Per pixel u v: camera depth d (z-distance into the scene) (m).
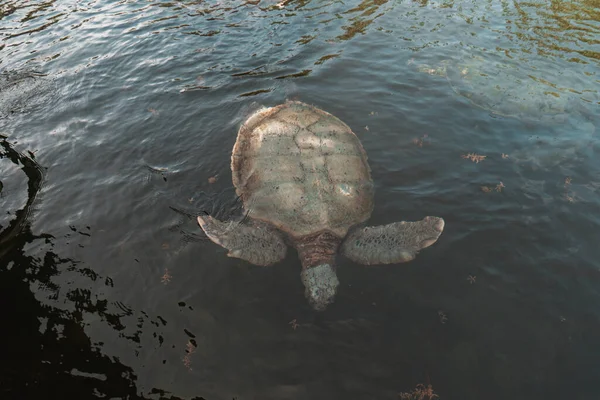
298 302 2.22
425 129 3.18
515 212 2.56
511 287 2.22
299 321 2.14
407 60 3.97
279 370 1.99
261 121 3.01
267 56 4.08
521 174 2.79
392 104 3.44
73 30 4.71
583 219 2.49
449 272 2.30
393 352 2.02
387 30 4.48
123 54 4.18
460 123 3.23
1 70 4.03
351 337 2.07
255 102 3.48
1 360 2.07
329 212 2.51
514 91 3.52
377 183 2.79
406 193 2.72
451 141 3.07
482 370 1.95
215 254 2.42
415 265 2.34
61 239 2.56
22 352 2.09
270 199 2.58
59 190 2.86
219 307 2.21
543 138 3.06
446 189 2.72
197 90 3.67
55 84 3.82
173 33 4.52
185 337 2.11
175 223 2.60
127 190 2.82
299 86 3.66
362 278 2.31
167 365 2.02
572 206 2.56
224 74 3.85
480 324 2.09
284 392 1.93
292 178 2.58
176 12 5.01
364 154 2.90
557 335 2.04
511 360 1.97
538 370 1.93
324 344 2.06
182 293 2.27
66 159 3.08
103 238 2.55
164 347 2.08
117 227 2.60
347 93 3.58
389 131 3.18
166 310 2.21
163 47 4.27
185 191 2.79
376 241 2.41
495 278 2.26
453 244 2.42
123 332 2.14
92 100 3.62
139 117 3.41
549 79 3.68
